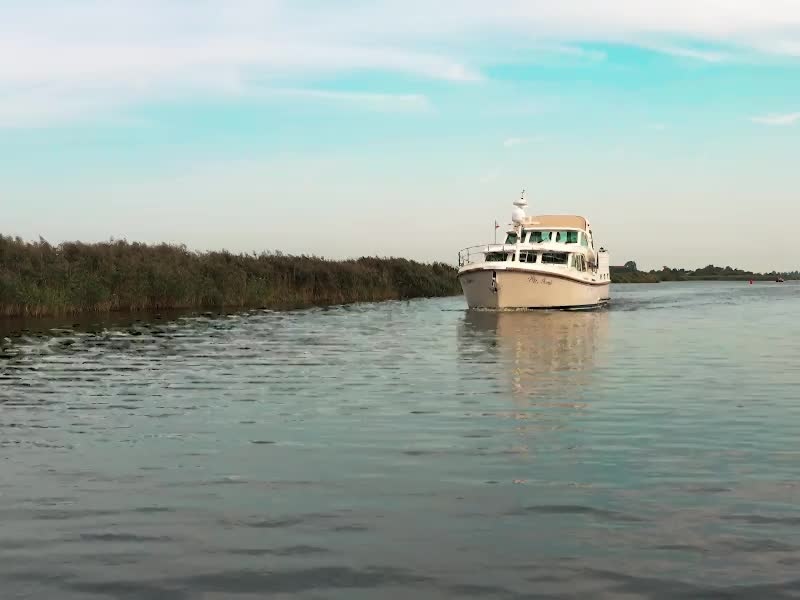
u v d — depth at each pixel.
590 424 10.74
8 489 7.60
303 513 6.84
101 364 17.59
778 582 5.31
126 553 5.89
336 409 11.99
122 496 7.37
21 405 12.35
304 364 17.80
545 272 38.22
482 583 5.32
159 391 13.78
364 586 5.29
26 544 6.08
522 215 41.16
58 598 5.10
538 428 10.47
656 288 106.25
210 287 42.66
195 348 21.19
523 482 7.80
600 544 6.05
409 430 10.38
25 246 36.16
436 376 15.83
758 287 112.00
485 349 21.42
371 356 19.55
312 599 5.09
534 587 5.26
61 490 7.57
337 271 53.47
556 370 16.81
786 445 9.42
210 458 8.85
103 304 36.31
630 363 18.02
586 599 5.07
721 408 11.95
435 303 50.03
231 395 13.35
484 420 11.06
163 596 5.13
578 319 34.53
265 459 8.80
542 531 6.35
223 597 5.12
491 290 38.72
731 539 6.14
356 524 6.54
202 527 6.47
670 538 6.17
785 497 7.27
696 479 7.89
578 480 7.87
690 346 22.22
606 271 48.59
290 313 38.09
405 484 7.75
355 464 8.55
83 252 38.78
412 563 5.68
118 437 9.99
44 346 21.44
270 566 5.63
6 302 32.41
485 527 6.45
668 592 5.16
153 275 39.38
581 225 43.62
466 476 8.04
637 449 9.22
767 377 15.49
